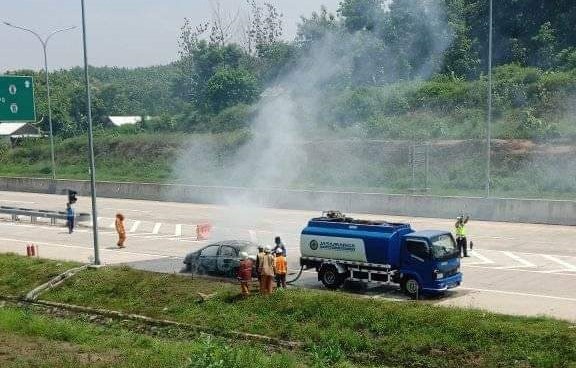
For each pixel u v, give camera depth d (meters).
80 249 33.81
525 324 18.41
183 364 17.23
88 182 59.22
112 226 41.75
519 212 38.19
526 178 44.59
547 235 33.88
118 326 23.70
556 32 63.03
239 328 21.66
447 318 19.19
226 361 17.11
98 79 173.12
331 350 18.52
